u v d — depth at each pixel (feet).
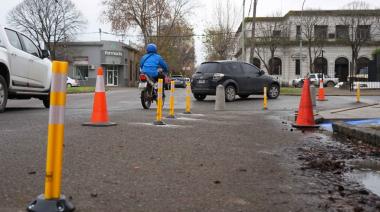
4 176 14.76
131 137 22.82
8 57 37.60
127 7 204.64
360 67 191.31
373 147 22.09
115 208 11.94
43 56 44.06
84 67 209.56
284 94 85.10
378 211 12.11
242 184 14.66
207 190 13.87
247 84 63.87
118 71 218.38
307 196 13.44
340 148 21.91
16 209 11.63
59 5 207.62
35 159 17.22
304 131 28.35
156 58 43.70
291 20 194.90
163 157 18.30
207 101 62.64
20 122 28.94
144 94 43.21
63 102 10.83
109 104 52.85
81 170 15.79
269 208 12.28
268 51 196.34
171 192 13.53
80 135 22.99
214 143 22.03
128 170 16.02
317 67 193.57
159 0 207.51
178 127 27.55
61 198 11.00
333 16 193.06
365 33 189.16
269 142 23.22
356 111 40.45
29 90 40.98
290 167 17.30
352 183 15.03
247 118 35.96
